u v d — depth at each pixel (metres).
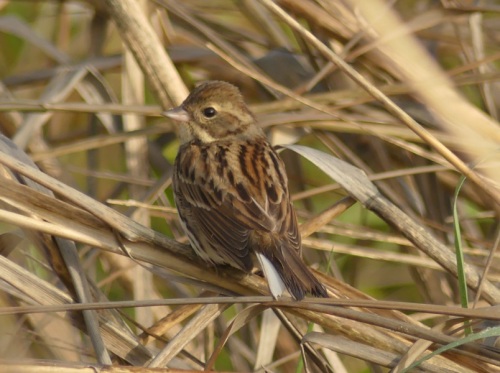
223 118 11.30
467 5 12.85
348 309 8.82
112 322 9.55
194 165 10.72
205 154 10.85
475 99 13.72
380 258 11.03
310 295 9.41
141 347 9.52
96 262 13.04
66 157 14.82
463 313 8.55
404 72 12.13
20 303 10.00
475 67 12.56
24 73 13.96
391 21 12.19
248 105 12.34
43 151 12.20
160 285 12.84
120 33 11.40
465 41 13.46
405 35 12.15
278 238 9.83
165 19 13.55
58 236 9.27
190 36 13.89
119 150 14.59
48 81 13.80
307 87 12.15
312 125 11.88
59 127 14.87
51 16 15.87
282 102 12.19
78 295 9.48
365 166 12.31
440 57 14.01
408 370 8.70
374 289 13.41
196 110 11.27
